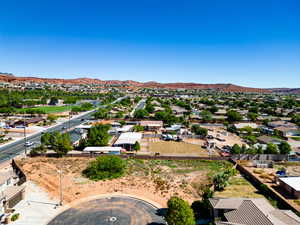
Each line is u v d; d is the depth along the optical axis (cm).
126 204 4044
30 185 4716
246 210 3192
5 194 3856
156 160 6562
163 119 12662
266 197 4419
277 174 5562
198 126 10212
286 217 3067
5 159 6450
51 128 10738
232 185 4984
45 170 5566
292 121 12862
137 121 12669
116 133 9800
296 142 8906
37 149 6894
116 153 6856
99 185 4769
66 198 4197
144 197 4300
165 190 4628
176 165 6172
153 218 3628
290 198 4334
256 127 11050
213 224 3142
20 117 13412
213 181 4856
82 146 7456
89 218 3594
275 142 8125
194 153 7369
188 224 2978
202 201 3781
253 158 6681
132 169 5747
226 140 9075
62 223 3441
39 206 3900
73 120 12938
